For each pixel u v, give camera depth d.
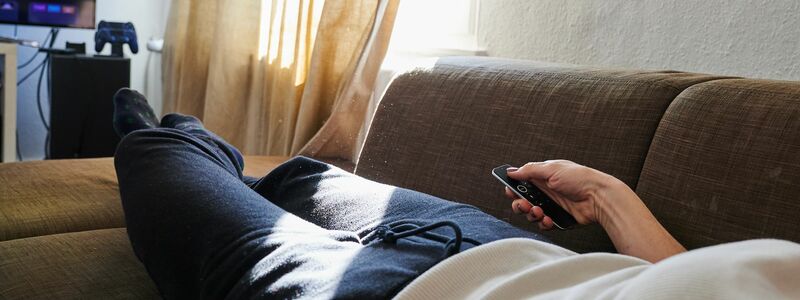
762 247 0.49
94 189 1.38
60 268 0.96
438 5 2.03
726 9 1.28
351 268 0.63
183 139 1.03
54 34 3.03
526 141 1.02
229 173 0.96
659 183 0.85
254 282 0.66
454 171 1.09
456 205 0.88
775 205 0.75
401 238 0.71
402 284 0.60
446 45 1.99
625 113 0.93
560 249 0.65
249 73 2.53
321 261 0.65
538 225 0.96
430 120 1.16
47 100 3.15
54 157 2.78
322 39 1.99
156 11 3.37
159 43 3.22
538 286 0.56
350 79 1.93
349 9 1.96
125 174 0.97
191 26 2.77
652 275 0.46
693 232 0.80
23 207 1.24
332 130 1.95
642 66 1.44
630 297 0.45
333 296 0.58
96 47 2.90
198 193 0.83
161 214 0.83
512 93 1.07
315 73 2.01
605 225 0.82
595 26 1.54
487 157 1.05
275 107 2.27
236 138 2.56
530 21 1.71
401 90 1.25
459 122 1.12
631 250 0.77
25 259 0.98
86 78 2.79
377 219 0.90
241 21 2.49
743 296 0.42
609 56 1.51
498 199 1.02
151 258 0.82
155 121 1.74
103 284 0.93
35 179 1.41
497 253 0.61
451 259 0.59
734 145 0.80
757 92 0.83
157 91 3.32
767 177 0.76
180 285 0.77
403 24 2.15
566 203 0.86
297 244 0.69
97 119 2.83
